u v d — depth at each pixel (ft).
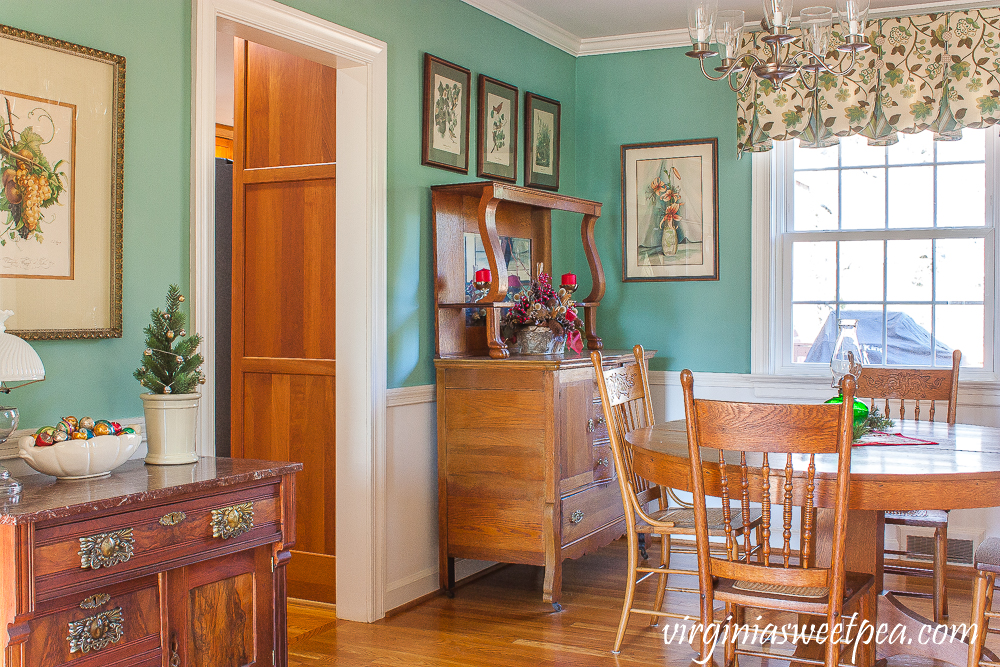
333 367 12.48
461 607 12.45
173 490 6.56
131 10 8.29
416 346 12.87
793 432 7.16
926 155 15.08
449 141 13.48
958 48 14.05
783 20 8.48
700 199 16.25
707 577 7.77
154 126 8.52
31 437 6.74
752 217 15.85
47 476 7.02
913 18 14.26
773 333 15.84
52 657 5.85
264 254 13.07
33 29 7.41
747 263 15.96
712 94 16.16
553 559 12.09
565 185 16.88
